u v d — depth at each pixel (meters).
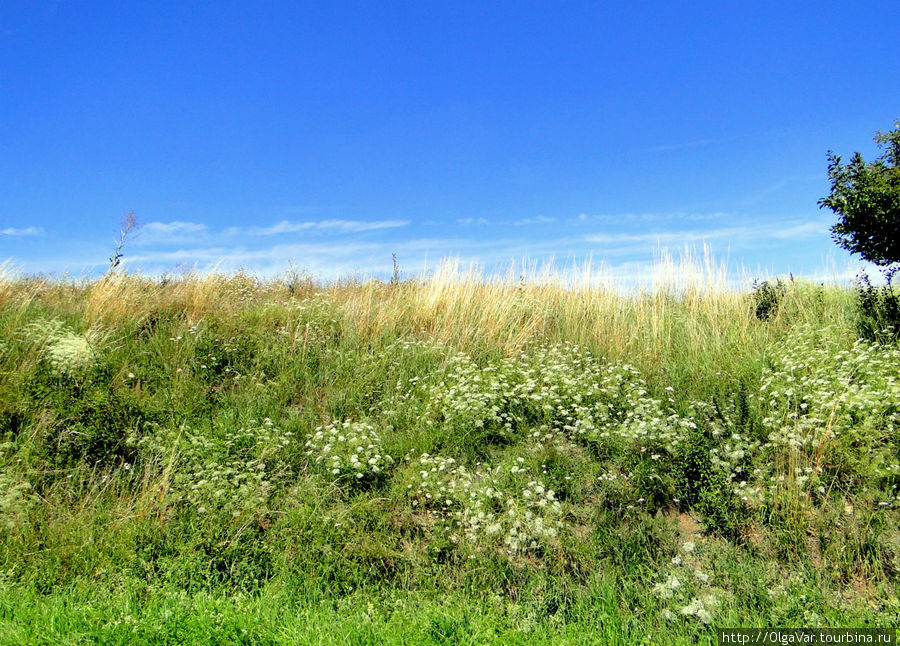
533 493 4.66
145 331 7.51
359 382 6.68
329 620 3.46
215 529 4.17
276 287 11.29
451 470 5.21
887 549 4.02
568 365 6.96
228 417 5.86
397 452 5.43
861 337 7.09
